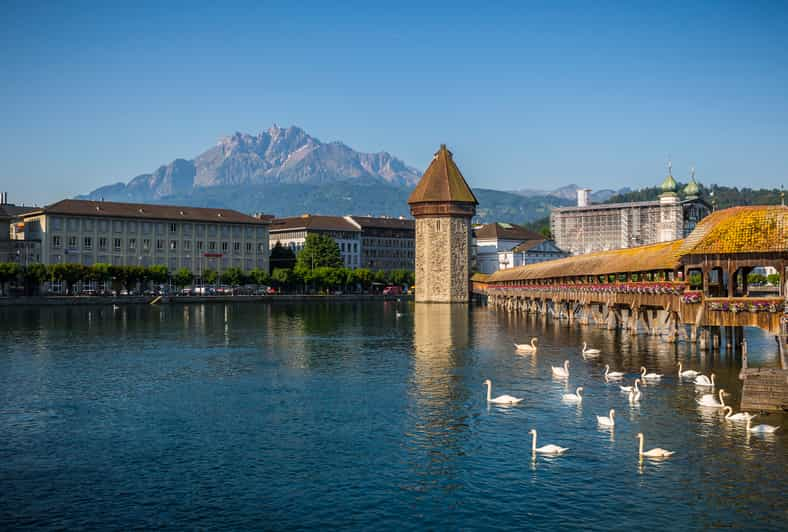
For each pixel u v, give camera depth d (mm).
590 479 33031
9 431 42594
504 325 113875
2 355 76250
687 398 48656
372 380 58406
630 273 94875
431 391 53125
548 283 133000
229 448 38656
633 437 39188
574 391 52031
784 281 59781
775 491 31250
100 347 83812
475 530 28125
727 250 60781
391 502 30859
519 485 32469
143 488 32844
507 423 42781
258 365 67938
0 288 185000
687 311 62875
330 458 36688
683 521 28625
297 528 28516
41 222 198000
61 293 193500
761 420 42219
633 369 61344
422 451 37594
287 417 45375
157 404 49750
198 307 173250
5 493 32375
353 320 128500
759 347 78875
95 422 44656
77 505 30984
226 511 30188
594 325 107938
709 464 34594
